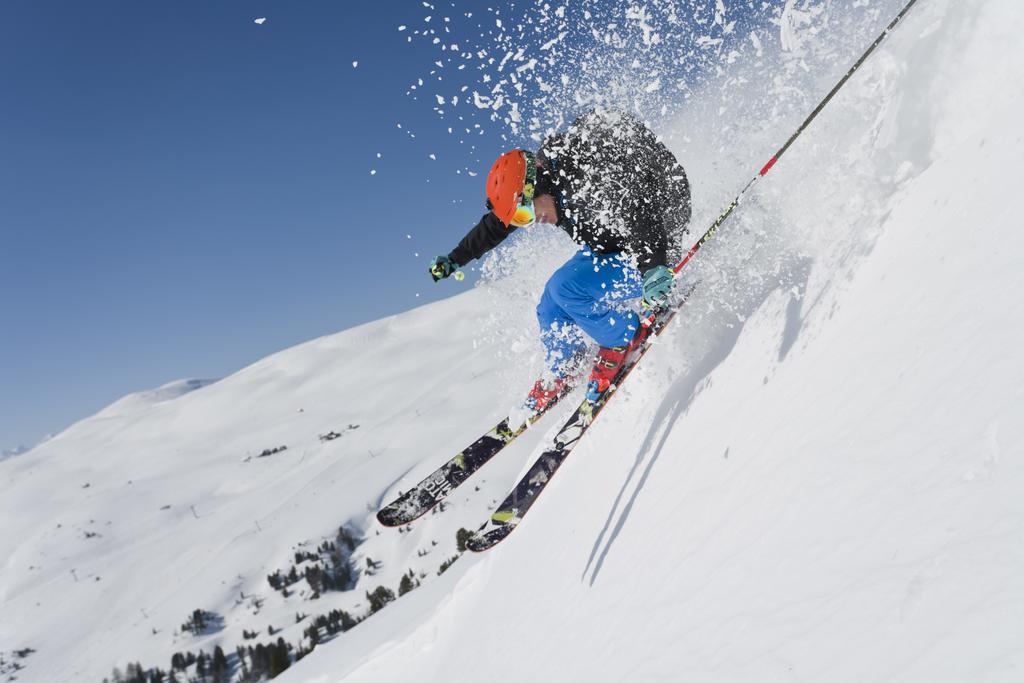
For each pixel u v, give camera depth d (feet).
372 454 536.01
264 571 393.09
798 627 4.93
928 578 4.13
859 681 4.06
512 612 14.03
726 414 9.55
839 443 6.15
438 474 14.48
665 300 11.76
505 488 355.56
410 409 638.53
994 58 8.35
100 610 416.46
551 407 13.80
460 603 20.07
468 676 14.15
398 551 351.67
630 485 11.87
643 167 11.06
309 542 406.21
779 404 8.05
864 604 4.48
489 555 20.07
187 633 342.03
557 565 13.08
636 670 6.88
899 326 6.66
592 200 11.28
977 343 5.32
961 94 8.69
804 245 10.80
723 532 7.19
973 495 4.27
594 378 12.65
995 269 5.82
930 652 3.74
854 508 5.30
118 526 575.79
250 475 636.89
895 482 5.07
